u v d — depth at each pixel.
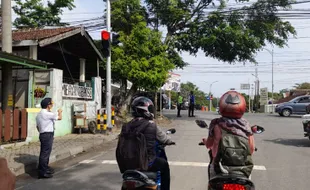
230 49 25.36
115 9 21.16
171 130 5.64
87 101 16.55
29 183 7.52
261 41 25.84
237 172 4.29
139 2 21.66
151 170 4.74
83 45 17.23
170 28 24.98
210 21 24.69
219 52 25.77
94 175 8.11
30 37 14.00
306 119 12.70
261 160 9.76
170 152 10.79
